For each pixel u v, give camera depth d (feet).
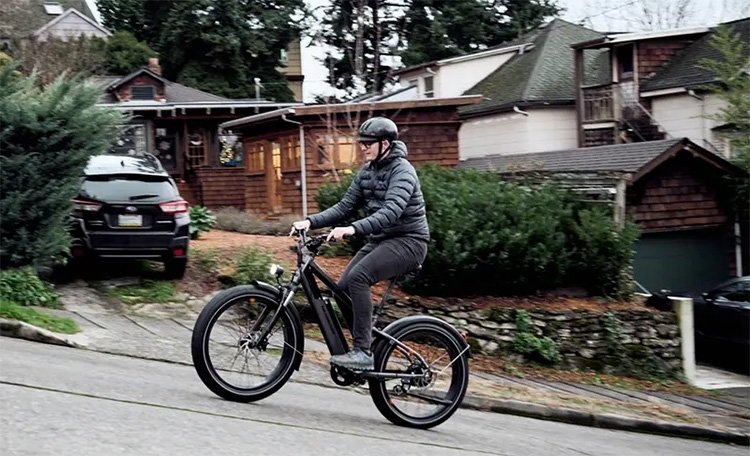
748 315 54.13
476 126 104.06
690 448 31.63
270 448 18.89
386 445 20.94
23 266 39.24
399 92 93.81
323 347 38.29
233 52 144.46
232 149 101.14
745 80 64.34
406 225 22.54
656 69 91.97
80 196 41.83
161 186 43.55
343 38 140.77
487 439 24.57
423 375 23.53
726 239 72.02
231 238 55.83
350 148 75.46
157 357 32.35
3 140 38.19
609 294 52.37
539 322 47.98
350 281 22.24
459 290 48.24
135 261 47.06
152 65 123.65
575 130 98.32
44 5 159.63
